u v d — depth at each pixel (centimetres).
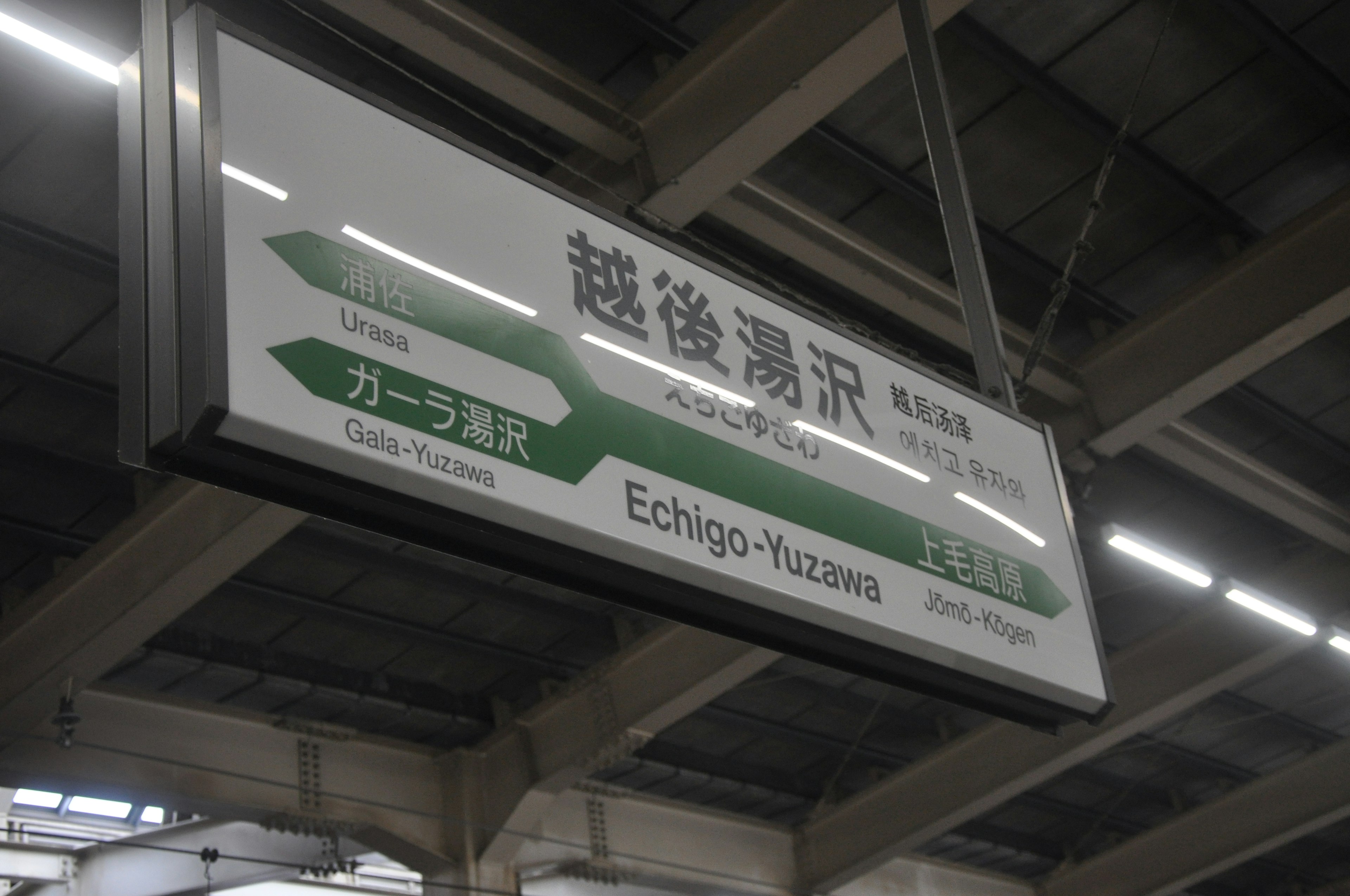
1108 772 2655
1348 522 1784
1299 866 3256
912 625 532
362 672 1850
